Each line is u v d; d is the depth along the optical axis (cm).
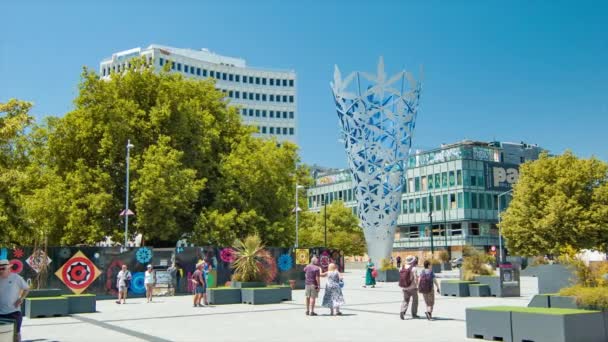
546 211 4959
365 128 4278
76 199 3534
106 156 3706
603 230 4797
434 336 1279
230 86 12988
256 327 1519
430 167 8825
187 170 3603
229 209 4069
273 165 4291
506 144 9750
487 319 1210
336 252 3712
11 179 1527
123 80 3828
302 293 2992
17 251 2609
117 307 2283
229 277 3183
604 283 1352
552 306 1351
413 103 4325
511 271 2555
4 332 880
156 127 3728
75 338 1360
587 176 4931
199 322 1681
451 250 8288
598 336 1116
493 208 8469
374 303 2245
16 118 1538
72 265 2744
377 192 4275
